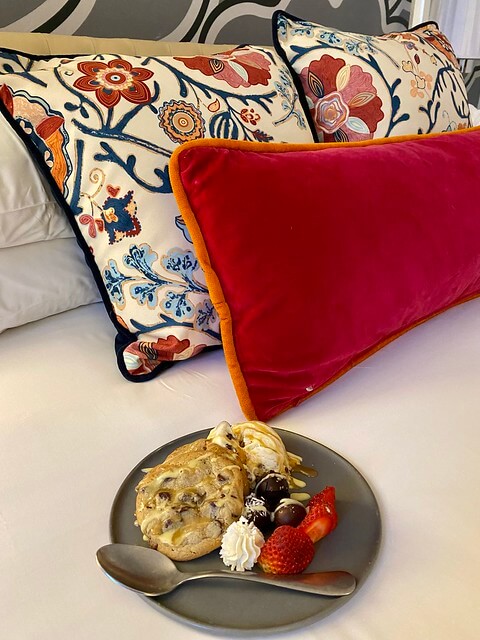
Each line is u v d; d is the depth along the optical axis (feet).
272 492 1.69
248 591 1.46
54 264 2.84
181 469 1.69
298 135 3.19
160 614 1.44
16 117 2.52
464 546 1.62
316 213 2.29
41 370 2.55
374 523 1.67
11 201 2.54
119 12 4.42
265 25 5.60
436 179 2.75
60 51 3.64
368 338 2.46
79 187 2.53
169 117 2.65
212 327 2.67
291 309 2.23
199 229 2.21
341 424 2.21
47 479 1.90
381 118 3.64
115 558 1.53
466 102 4.30
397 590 1.49
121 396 2.39
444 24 7.95
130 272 2.56
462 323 3.06
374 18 7.00
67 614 1.44
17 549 1.63
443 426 2.17
